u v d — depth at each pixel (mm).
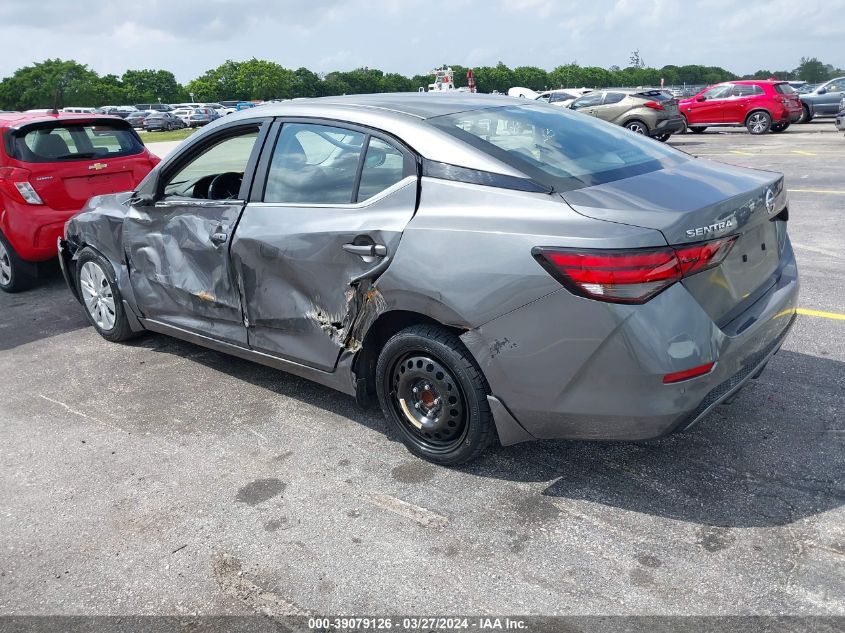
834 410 3555
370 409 3871
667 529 2717
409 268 2930
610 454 3270
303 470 3281
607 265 2461
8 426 3855
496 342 2760
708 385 2598
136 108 61250
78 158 6336
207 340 4129
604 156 3141
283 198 3539
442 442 3207
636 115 17656
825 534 2635
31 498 3152
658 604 2340
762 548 2578
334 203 3309
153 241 4254
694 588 2400
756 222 2850
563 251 2539
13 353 4977
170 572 2625
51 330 5438
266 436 3615
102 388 4293
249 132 3760
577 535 2715
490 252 2715
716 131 22938
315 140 3451
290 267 3436
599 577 2482
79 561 2715
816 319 4832
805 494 2885
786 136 19172
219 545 2766
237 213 3701
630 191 2764
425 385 3166
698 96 21500
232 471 3299
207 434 3664
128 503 3078
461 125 3166
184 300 4145
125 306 4699
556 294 2580
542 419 2795
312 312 3422
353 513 2932
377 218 3082
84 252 4855
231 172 3844
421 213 2961
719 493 2926
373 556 2658
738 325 2760
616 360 2539
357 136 3291
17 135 6098
